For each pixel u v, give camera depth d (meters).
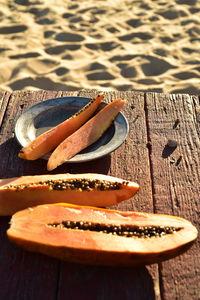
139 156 1.29
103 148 1.24
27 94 1.53
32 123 1.32
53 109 1.37
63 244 0.95
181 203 1.16
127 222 1.01
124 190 1.10
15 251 1.04
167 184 1.21
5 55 3.03
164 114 1.46
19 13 3.62
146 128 1.40
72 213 1.01
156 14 3.74
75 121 1.30
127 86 2.79
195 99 1.53
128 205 1.15
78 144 1.24
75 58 3.08
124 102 1.33
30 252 1.04
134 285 0.99
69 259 0.98
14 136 1.30
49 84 2.77
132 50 3.20
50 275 1.00
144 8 3.85
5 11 3.63
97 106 1.35
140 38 3.39
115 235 0.98
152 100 1.52
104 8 3.81
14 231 0.97
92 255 0.96
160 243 0.97
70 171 1.24
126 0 4.00
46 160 1.24
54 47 3.19
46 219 0.99
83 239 0.97
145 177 1.23
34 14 3.63
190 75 2.94
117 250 0.95
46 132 1.25
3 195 1.06
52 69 2.92
